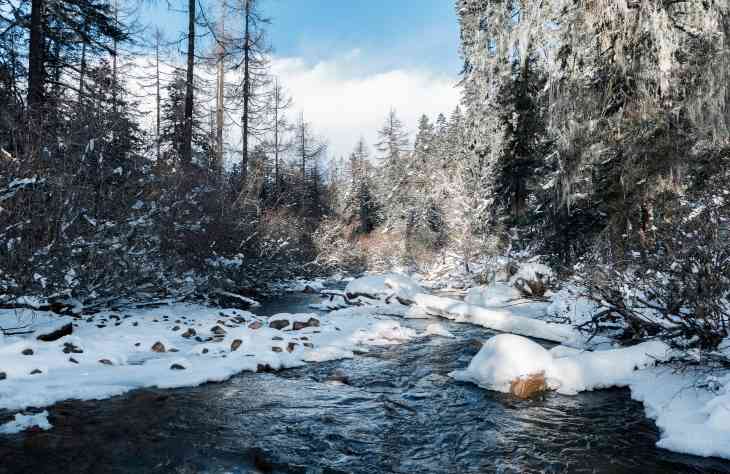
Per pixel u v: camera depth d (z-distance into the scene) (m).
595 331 7.85
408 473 3.81
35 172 7.06
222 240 12.45
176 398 5.25
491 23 17.08
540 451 4.23
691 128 9.51
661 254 6.27
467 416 5.09
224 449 4.07
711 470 3.79
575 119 10.98
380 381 6.36
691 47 9.48
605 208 11.31
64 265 7.64
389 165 58.09
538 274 14.17
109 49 15.13
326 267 25.55
